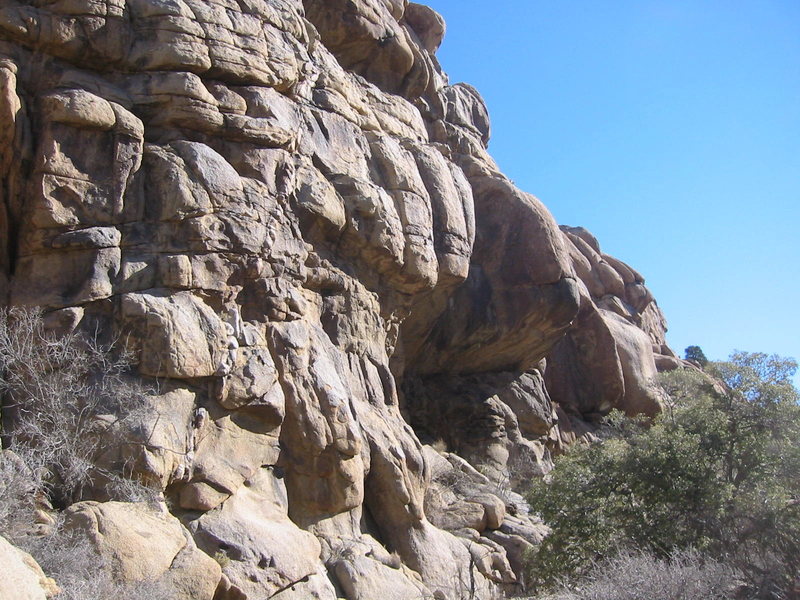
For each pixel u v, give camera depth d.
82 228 11.51
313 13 19.25
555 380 26.66
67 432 10.38
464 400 21.33
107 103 11.95
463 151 23.92
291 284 13.59
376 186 16.11
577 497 15.13
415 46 21.48
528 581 15.18
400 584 12.41
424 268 16.70
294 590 10.88
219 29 13.57
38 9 12.34
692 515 14.47
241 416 11.95
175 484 10.87
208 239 12.19
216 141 13.21
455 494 16.80
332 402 13.02
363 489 13.39
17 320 10.99
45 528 8.99
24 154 11.52
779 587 13.05
